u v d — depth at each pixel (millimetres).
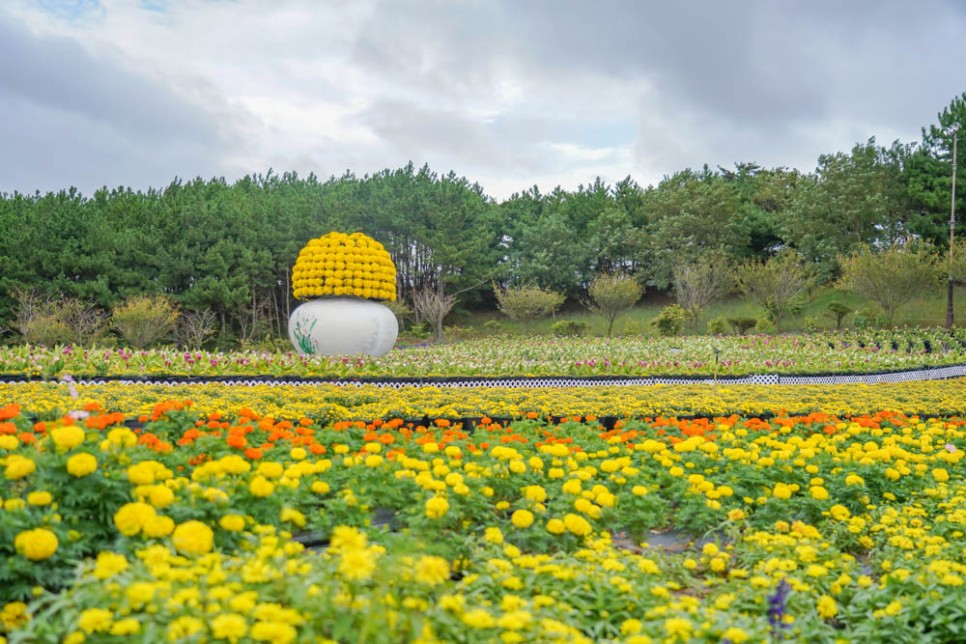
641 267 41438
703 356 20062
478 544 3758
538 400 9344
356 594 2293
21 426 4574
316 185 44156
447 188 39562
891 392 11500
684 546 4523
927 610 3180
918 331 27719
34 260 29000
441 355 17875
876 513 4809
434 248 37531
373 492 4160
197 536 2734
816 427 7215
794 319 34281
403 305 37188
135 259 30953
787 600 3213
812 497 4879
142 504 2867
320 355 16453
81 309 27328
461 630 2434
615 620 2949
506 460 4902
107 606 2254
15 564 2672
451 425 8133
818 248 36469
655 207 41562
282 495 3600
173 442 5371
